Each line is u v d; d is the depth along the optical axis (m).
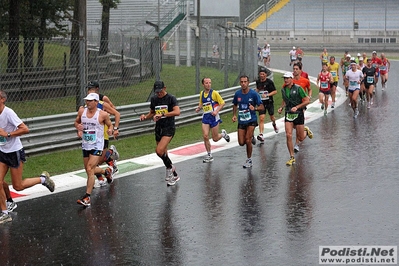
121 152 24.73
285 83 21.92
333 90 38.47
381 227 14.59
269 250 13.21
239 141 21.69
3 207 15.88
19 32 44.12
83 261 12.84
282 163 22.38
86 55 28.59
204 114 22.95
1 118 15.64
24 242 14.20
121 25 70.25
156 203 17.31
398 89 50.41
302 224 14.97
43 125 24.12
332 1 115.94
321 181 19.42
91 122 17.30
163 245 13.73
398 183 18.94
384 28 109.69
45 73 32.50
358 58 50.06
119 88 38.91
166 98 18.84
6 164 15.91
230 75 50.88
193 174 20.91
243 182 19.58
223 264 12.48
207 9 66.31
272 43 108.50
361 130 29.53
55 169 21.70
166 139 19.05
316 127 30.84
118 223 15.49
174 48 71.38
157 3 69.25
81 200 17.02
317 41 107.56
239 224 15.14
